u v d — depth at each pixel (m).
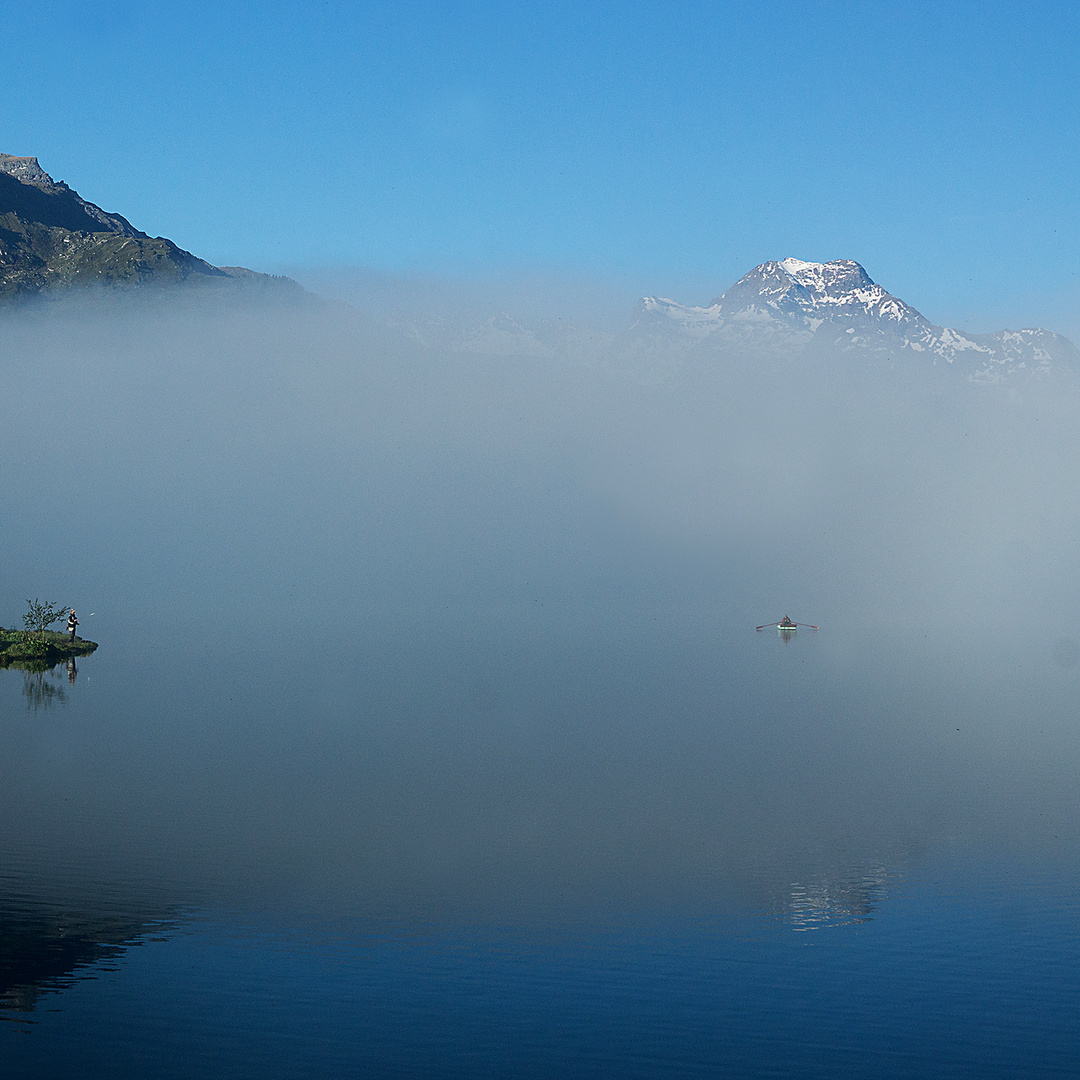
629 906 34.53
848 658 127.25
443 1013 26.77
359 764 58.19
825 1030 26.12
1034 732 71.06
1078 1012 27.17
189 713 75.75
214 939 31.23
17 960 29.44
